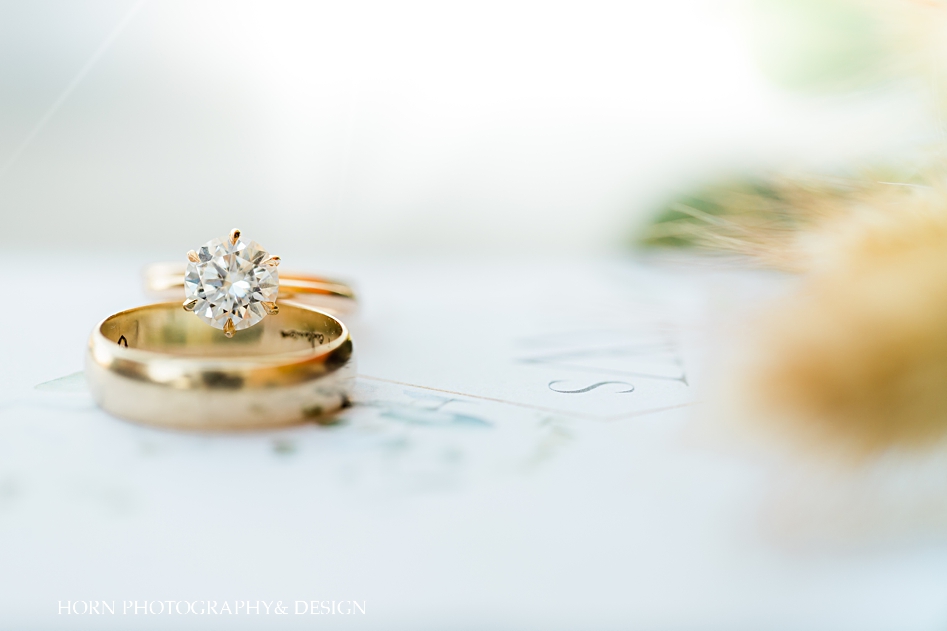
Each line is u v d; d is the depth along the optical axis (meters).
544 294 0.20
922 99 0.12
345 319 0.16
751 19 0.16
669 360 0.14
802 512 0.10
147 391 0.11
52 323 0.15
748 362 0.10
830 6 0.14
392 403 0.12
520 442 0.11
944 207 0.10
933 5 0.12
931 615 0.09
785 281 0.10
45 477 0.10
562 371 0.13
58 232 0.24
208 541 0.10
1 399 0.12
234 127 0.25
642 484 0.10
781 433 0.10
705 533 0.10
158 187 0.25
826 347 0.09
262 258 0.13
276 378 0.11
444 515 0.10
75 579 0.09
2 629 0.09
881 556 0.10
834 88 0.14
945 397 0.09
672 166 0.24
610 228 0.27
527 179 0.28
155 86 0.24
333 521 0.10
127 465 0.11
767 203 0.12
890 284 0.09
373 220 0.27
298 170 0.26
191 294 0.13
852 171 0.12
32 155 0.24
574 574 0.09
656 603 0.09
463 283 0.22
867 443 0.09
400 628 0.09
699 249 0.12
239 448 0.11
